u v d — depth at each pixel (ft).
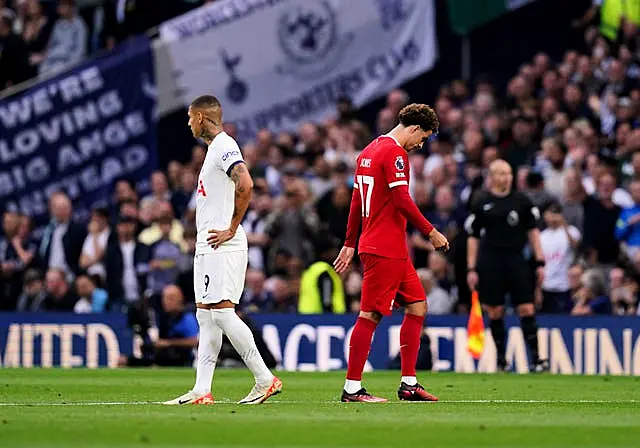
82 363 224.74
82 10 294.66
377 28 279.69
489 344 209.56
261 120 278.67
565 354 207.41
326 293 225.56
